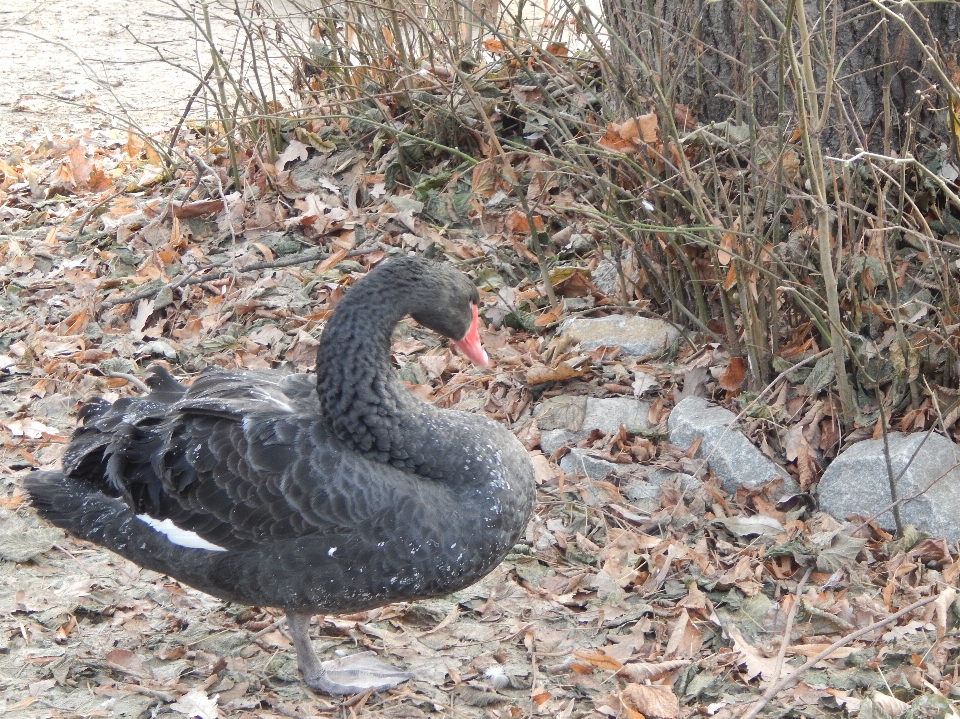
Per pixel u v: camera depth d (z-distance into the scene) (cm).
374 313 383
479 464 382
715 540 418
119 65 800
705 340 452
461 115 505
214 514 381
